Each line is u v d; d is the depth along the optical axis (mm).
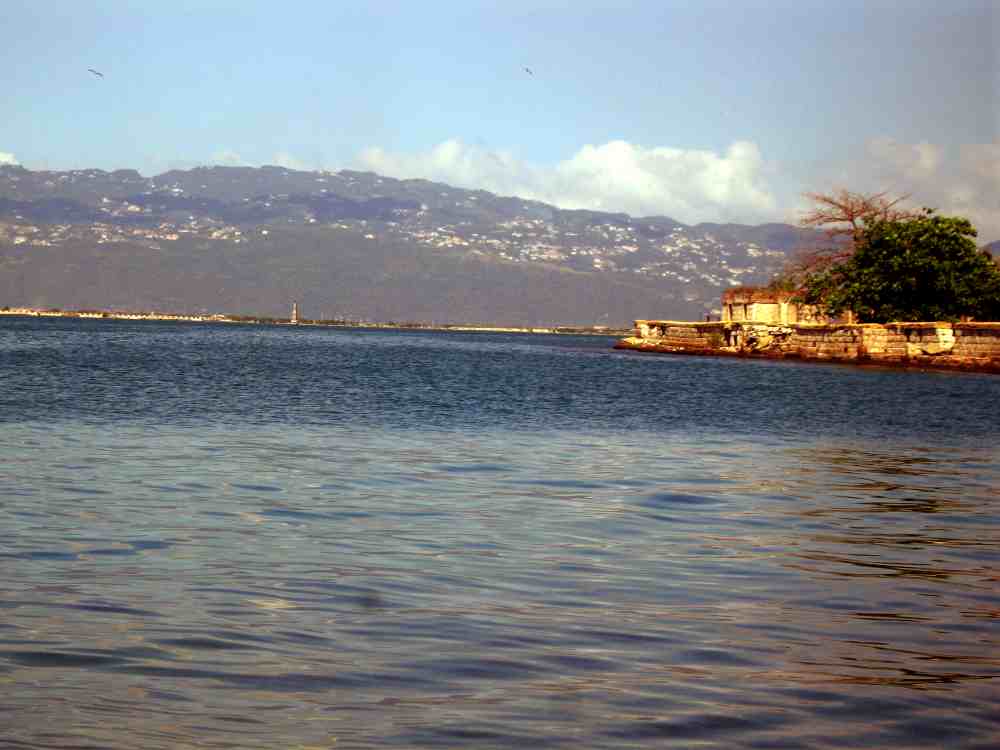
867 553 16359
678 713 9070
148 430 32125
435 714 8914
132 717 8688
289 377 64375
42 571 13695
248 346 122438
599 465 26734
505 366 87688
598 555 15719
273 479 22844
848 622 12203
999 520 19641
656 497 21719
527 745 8336
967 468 27578
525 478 24078
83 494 20062
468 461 26891
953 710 9297
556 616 12102
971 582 14461
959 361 84312
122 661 10078
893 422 41062
